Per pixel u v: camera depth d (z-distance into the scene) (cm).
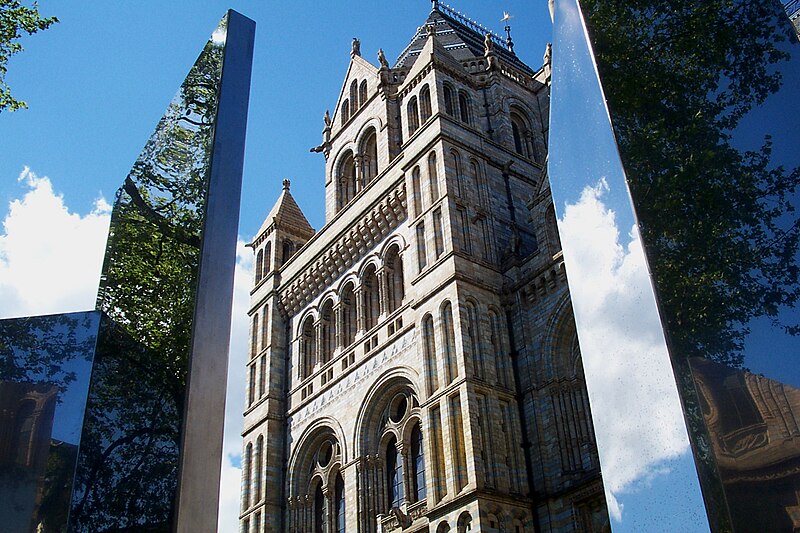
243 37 1363
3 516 1127
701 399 977
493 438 3478
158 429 1097
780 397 991
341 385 4531
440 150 4325
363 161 5397
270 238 5762
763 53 1141
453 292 3812
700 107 1173
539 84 5588
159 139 1344
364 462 4138
